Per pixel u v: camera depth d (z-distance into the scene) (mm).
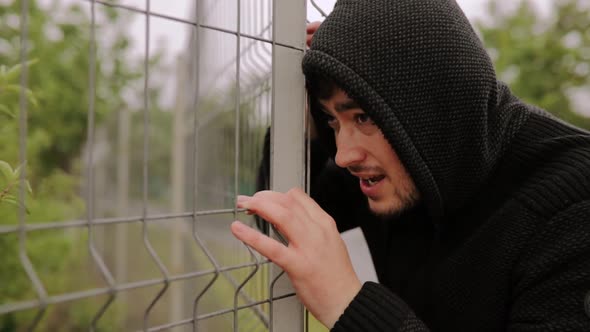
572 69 4426
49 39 3418
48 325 2660
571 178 812
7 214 1955
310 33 990
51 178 3170
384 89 741
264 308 825
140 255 4359
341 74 727
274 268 741
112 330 2893
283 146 750
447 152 812
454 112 790
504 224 871
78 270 2973
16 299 2164
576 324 695
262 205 701
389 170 834
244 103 1271
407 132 769
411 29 754
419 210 1072
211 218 2098
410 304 1079
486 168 877
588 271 716
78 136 3656
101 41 4117
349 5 797
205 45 2109
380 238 1257
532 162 901
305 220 723
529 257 816
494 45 4977
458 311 945
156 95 6441
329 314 723
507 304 878
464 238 966
